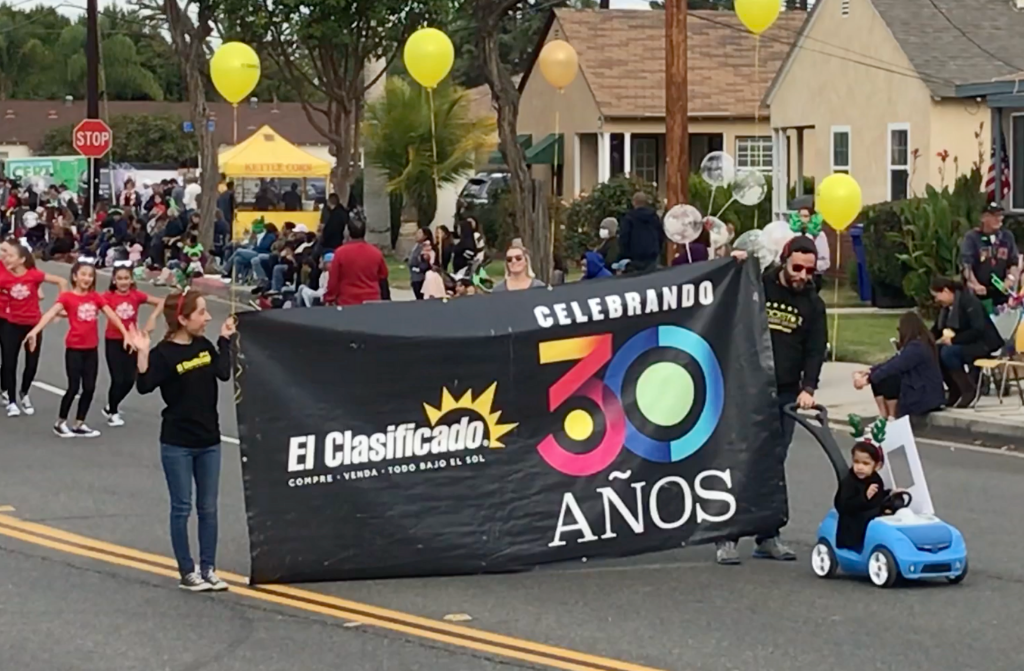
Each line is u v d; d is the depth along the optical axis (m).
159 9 35.28
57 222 40.06
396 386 9.33
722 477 9.80
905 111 31.53
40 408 17.31
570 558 9.55
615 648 7.87
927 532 9.20
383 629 8.30
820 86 34.53
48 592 9.23
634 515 9.65
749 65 43.94
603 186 35.62
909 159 31.34
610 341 9.64
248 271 30.55
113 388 15.98
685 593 9.09
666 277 9.77
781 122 36.19
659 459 9.70
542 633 8.18
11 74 88.19
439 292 21.92
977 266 19.14
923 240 23.91
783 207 34.62
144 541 10.64
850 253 30.41
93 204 42.78
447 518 9.42
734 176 20.08
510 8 27.95
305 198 44.12
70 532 10.92
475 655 7.78
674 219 17.98
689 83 43.00
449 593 9.07
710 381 9.80
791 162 37.25
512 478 9.49
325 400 9.24
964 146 30.80
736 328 9.88
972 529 11.16
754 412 9.85
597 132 42.53
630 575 9.57
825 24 34.25
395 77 40.34
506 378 9.48
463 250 27.48
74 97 88.19
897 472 11.13
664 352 9.72
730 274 9.88
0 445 14.84
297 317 9.22
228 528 11.11
